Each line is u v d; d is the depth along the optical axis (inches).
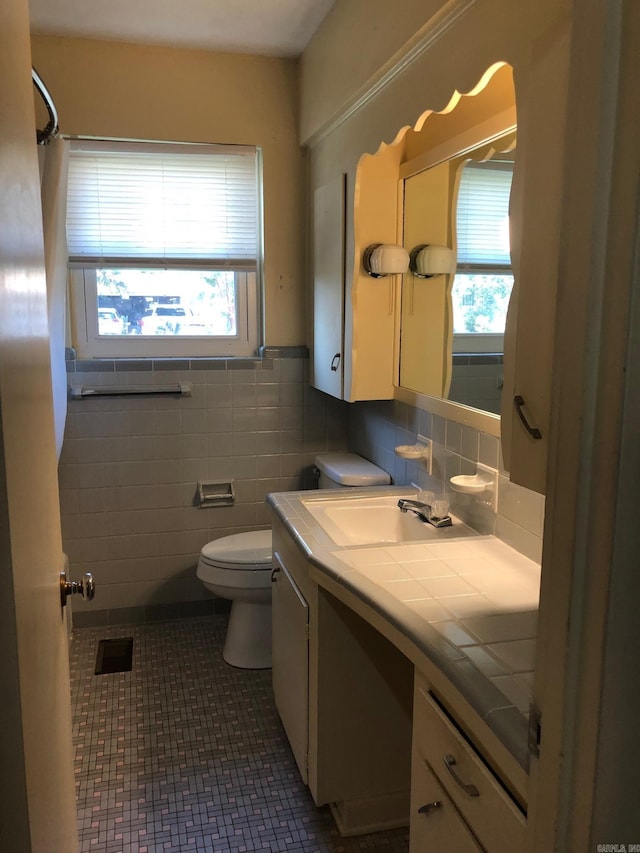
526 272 44.7
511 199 47.9
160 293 119.6
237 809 77.7
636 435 24.0
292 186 116.6
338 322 100.0
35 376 40.5
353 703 71.9
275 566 89.6
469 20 54.8
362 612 57.7
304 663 74.4
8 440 31.4
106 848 71.8
